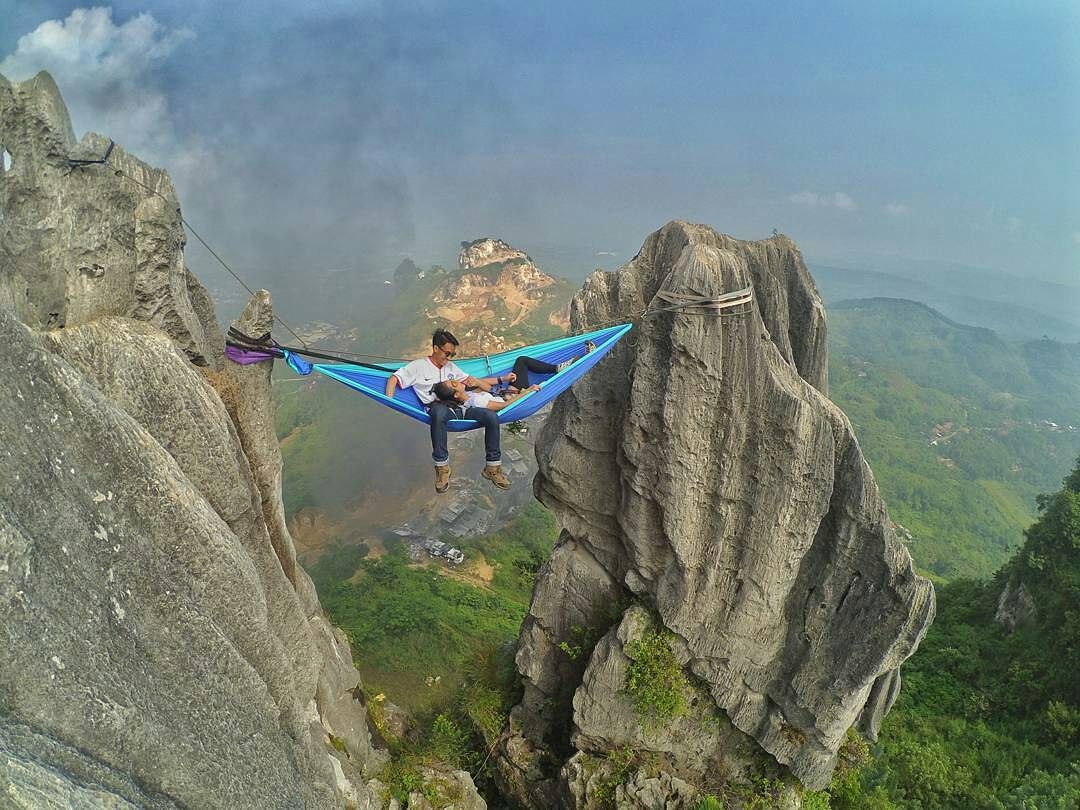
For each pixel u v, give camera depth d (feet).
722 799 56.85
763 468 48.21
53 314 31.78
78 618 25.08
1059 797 60.95
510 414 41.78
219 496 37.73
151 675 28.81
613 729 57.72
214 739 31.32
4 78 28.45
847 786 59.06
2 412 23.72
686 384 47.85
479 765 67.21
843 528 48.26
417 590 158.20
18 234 29.63
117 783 25.22
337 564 189.47
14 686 22.07
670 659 55.26
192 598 32.76
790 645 52.85
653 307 48.42
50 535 24.88
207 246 39.99
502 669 72.69
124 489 29.94
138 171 35.60
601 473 57.11
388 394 40.40
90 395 28.71
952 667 90.58
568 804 58.80
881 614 48.06
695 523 51.08
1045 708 78.69
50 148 30.35
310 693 46.29
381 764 55.83
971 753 72.38
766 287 51.37
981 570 265.95
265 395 44.45
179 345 39.50
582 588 60.23
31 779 20.35
